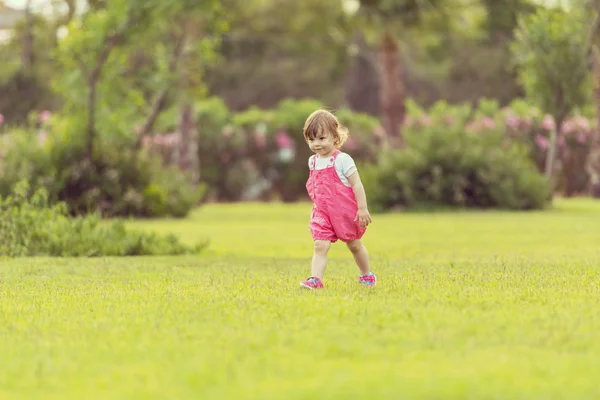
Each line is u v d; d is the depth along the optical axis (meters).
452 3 32.47
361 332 4.80
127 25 19.09
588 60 24.97
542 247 12.34
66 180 19.69
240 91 50.22
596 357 4.18
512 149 25.22
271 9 49.91
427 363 4.08
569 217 20.19
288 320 5.20
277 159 30.86
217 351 4.38
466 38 42.34
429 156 24.39
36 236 11.34
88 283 7.67
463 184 23.98
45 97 35.03
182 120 27.19
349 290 6.79
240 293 6.58
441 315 5.30
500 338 4.62
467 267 8.83
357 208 7.26
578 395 3.51
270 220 19.92
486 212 23.14
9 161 19.77
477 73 47.91
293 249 12.50
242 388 3.63
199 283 7.48
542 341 4.54
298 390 3.58
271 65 50.31
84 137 19.97
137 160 20.62
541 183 23.88
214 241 14.02
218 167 30.70
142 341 4.67
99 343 4.64
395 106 31.09
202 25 22.75
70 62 19.61
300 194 31.31
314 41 49.62
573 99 24.64
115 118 20.19
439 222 18.73
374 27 30.84
